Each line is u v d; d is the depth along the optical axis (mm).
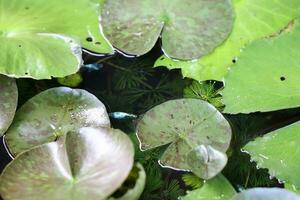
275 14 1225
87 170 1079
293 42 1193
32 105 1150
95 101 1154
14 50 1162
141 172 1103
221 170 1105
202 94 1196
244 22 1222
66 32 1208
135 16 1226
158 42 1240
